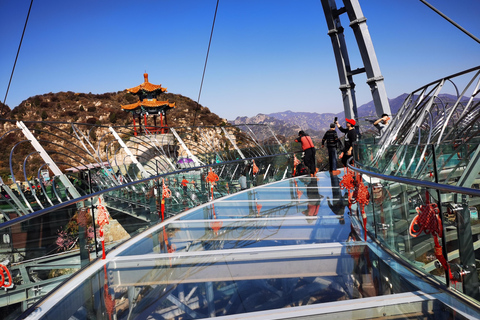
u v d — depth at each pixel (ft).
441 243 9.50
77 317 9.24
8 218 18.40
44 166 21.95
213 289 10.52
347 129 36.09
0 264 9.34
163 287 10.94
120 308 9.66
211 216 21.72
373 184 14.48
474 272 8.32
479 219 8.19
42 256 10.87
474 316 8.02
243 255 13.55
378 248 13.42
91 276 12.25
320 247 13.93
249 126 44.70
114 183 26.71
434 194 9.70
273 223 18.72
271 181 39.63
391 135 28.58
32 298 10.17
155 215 20.15
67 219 12.26
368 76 52.95
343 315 8.45
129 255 14.35
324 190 29.48
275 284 10.60
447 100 28.37
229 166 31.48
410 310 8.49
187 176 24.76
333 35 57.93
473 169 15.11
